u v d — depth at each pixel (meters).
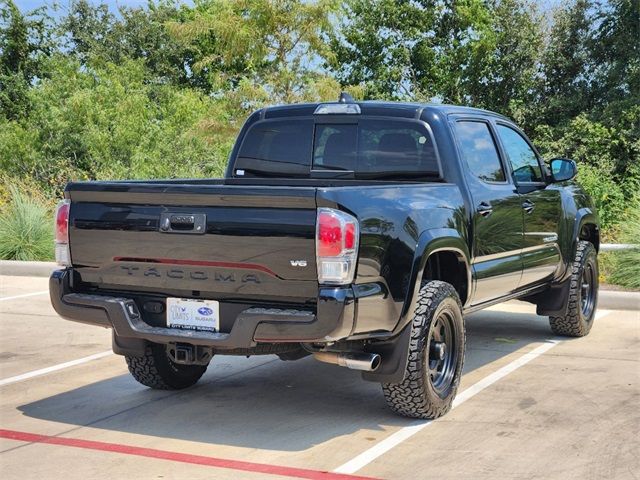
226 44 21.55
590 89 27.95
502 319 9.48
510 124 7.44
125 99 22.22
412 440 5.22
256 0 20.23
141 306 5.45
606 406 5.93
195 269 5.13
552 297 8.08
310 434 5.36
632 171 22.80
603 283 11.15
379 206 5.06
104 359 7.59
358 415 5.78
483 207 6.36
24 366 7.34
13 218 14.86
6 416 5.81
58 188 20.11
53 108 22.42
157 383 6.34
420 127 6.32
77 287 5.66
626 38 27.44
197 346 5.32
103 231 5.42
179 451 5.05
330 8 20.53
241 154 7.07
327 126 6.67
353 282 4.81
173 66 38.91
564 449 5.02
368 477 4.58
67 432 5.45
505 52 29.73
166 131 21.23
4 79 29.73
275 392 6.42
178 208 5.14
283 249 4.83
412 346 5.35
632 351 7.78
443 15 32.44
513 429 5.42
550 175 7.79
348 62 32.88
